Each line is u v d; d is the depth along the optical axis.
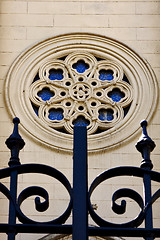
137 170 6.82
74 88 13.55
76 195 6.44
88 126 12.95
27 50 13.88
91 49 14.05
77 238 6.23
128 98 13.35
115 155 12.45
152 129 12.81
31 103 13.30
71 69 13.80
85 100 13.34
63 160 12.41
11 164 7.05
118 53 13.96
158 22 14.37
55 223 6.44
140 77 13.61
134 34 14.20
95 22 14.34
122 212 6.71
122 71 13.76
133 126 12.83
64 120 13.05
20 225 6.44
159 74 13.65
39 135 12.68
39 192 6.75
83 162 6.61
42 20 14.34
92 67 13.84
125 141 12.60
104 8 14.52
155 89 13.39
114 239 11.12
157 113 13.05
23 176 12.02
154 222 11.50
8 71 13.57
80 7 14.53
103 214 11.63
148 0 14.63
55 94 13.45
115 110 13.22
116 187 11.97
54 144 12.57
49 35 14.15
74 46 14.05
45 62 13.84
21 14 14.41
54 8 14.51
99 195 11.85
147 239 6.44
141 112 13.05
